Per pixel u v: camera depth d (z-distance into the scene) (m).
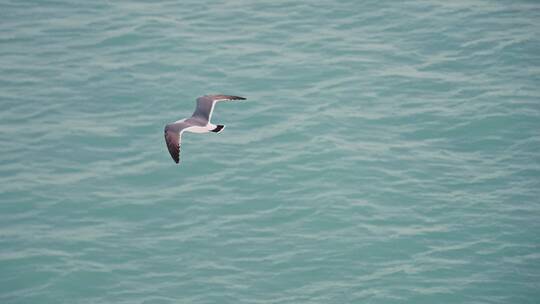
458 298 38.19
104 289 38.84
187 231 41.50
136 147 45.94
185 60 51.06
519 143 45.91
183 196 43.25
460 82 49.72
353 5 55.53
